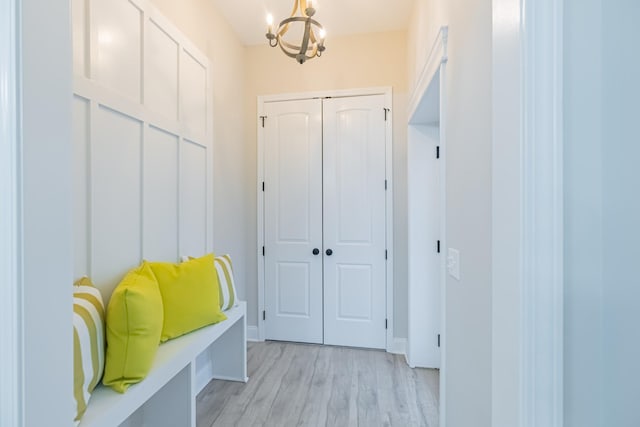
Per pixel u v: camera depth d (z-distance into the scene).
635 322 0.54
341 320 2.89
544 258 0.54
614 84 0.55
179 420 1.57
